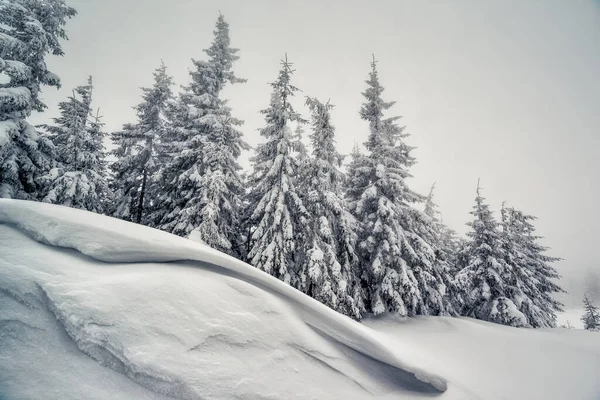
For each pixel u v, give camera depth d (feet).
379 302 42.45
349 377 13.84
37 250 12.97
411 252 43.70
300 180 48.60
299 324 15.15
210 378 10.53
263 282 16.21
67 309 10.60
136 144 59.06
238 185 45.93
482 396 15.70
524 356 24.31
